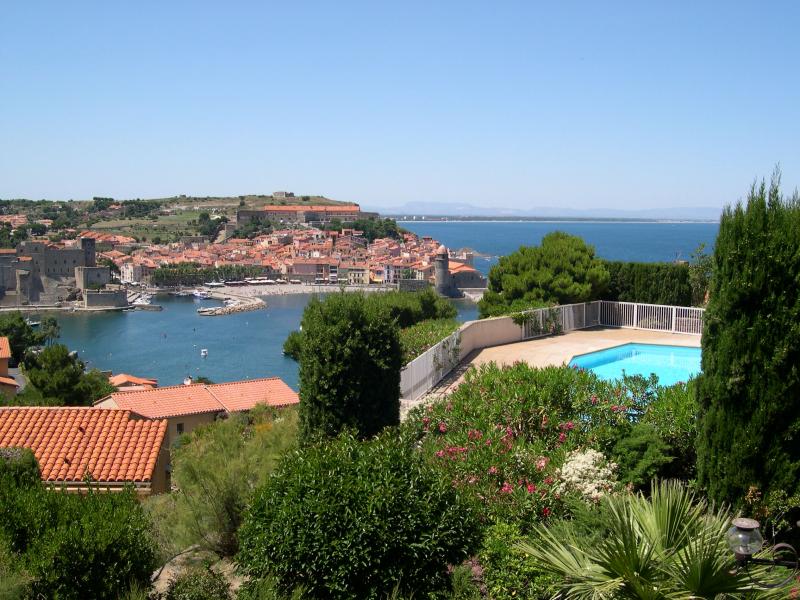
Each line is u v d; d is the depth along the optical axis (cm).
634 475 1132
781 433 952
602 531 881
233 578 1081
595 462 1128
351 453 1006
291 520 919
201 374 10169
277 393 4784
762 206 973
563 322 2967
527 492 1031
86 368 10450
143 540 1016
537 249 3369
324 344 1405
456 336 2356
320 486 938
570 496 1021
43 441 2008
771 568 800
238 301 19312
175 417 4225
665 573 723
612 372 2358
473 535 966
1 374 5512
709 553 707
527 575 896
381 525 903
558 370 1522
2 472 1251
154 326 14950
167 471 2098
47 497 1049
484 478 1095
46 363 4756
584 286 3070
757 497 952
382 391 1450
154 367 10644
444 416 1422
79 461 1927
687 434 1206
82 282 19038
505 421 1361
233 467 1194
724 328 988
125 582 959
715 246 1013
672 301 3036
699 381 1028
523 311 2842
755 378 954
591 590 736
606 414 1334
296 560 909
